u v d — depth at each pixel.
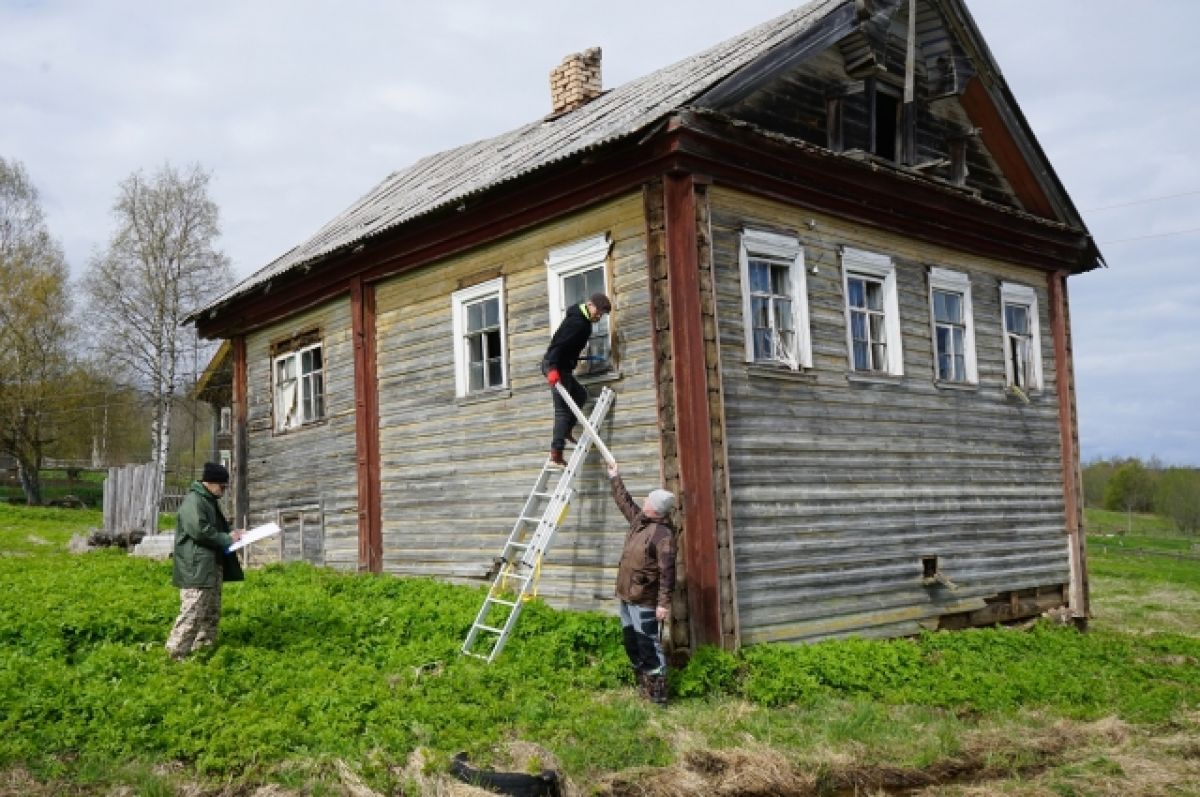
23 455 47.38
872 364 12.55
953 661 10.93
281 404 17.09
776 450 10.88
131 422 56.75
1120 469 51.66
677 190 10.24
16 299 45.91
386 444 14.17
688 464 9.83
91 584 12.95
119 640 9.79
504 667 9.06
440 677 8.70
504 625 9.80
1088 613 14.92
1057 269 15.71
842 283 12.11
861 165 11.84
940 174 14.27
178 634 9.12
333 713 7.71
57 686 7.82
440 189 14.98
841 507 11.51
